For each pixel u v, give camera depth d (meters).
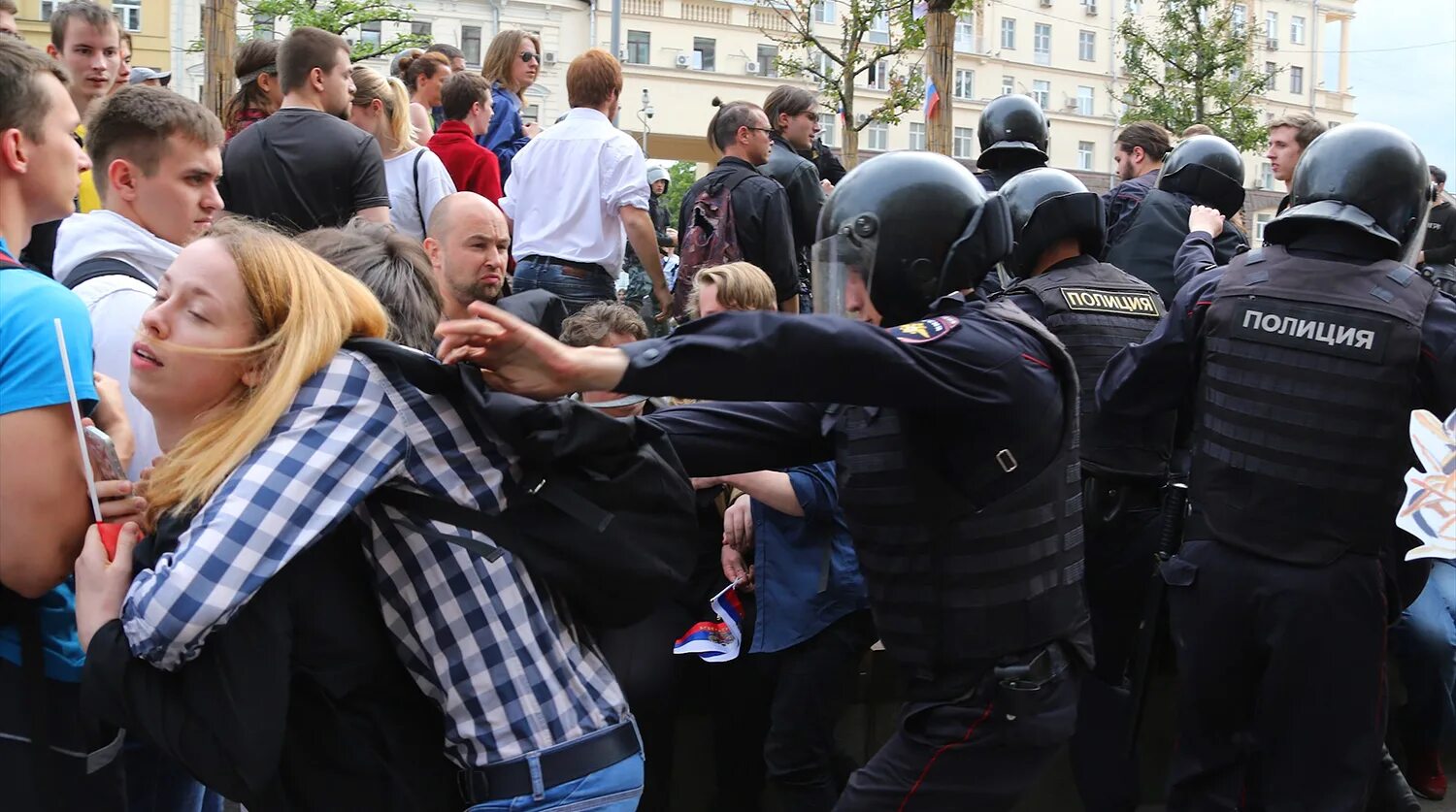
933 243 2.47
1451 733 4.91
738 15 41.97
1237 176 4.95
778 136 6.15
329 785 2.03
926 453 2.41
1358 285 3.22
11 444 1.96
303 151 4.41
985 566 2.42
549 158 5.34
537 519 2.03
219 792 1.89
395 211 5.19
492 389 2.01
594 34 39.22
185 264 1.95
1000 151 5.27
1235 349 3.33
